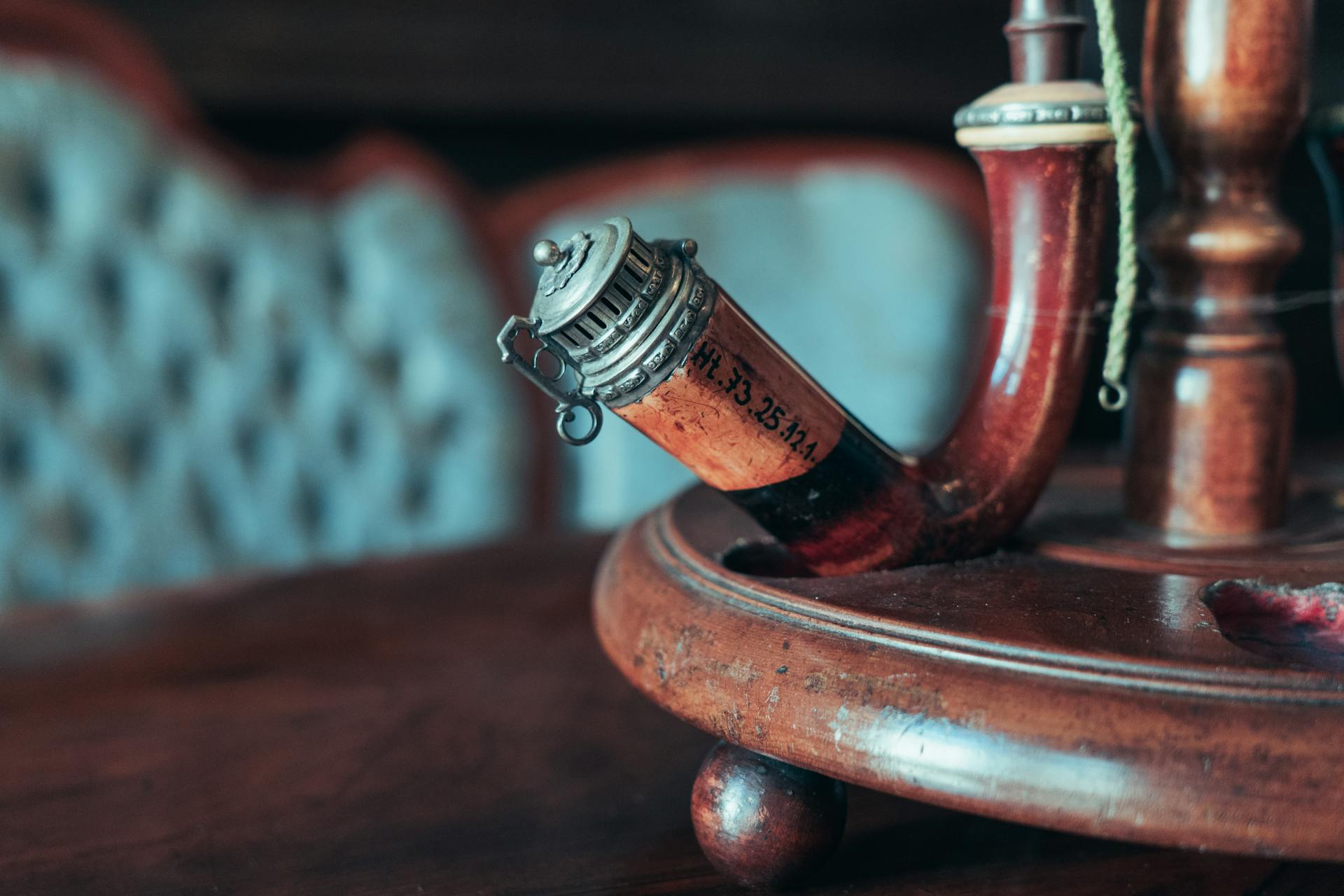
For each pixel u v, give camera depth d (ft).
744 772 1.35
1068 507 1.69
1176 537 1.55
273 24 4.01
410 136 4.50
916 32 5.04
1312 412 5.38
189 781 1.64
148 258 3.42
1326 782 1.15
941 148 5.37
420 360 3.71
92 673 1.94
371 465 3.68
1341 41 5.41
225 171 3.58
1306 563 1.47
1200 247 1.54
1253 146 1.53
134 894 1.42
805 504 1.42
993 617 1.31
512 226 3.89
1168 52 1.55
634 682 1.42
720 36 4.69
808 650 1.31
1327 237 5.26
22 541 3.28
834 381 4.07
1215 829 1.16
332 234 3.71
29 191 3.36
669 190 3.98
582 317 1.31
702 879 1.42
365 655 2.00
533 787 1.61
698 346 1.32
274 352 3.59
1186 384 1.54
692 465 1.41
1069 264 1.47
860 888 1.38
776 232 4.05
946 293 4.00
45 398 3.33
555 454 3.87
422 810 1.57
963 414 1.52
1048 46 1.46
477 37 4.30
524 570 2.36
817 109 4.92
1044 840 1.46
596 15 4.47
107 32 3.45
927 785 1.23
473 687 1.89
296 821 1.55
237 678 1.92
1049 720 1.20
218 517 3.60
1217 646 1.25
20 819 1.56
